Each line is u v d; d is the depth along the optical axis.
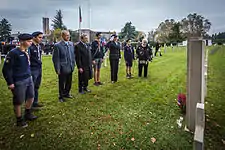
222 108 3.68
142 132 2.78
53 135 2.73
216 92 4.73
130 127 2.94
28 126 3.01
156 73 7.83
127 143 2.51
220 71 7.59
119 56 6.18
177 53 19.70
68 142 2.55
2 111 3.70
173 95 4.59
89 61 4.89
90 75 5.01
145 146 2.44
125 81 6.32
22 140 2.61
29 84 2.98
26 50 2.99
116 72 6.17
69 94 4.54
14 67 2.75
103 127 2.96
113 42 5.97
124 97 4.49
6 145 2.49
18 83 2.79
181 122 3.08
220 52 15.80
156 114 3.43
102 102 4.14
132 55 6.94
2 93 5.04
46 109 3.74
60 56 4.04
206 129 2.83
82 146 2.46
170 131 2.80
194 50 2.59
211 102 4.01
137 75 7.48
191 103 2.72
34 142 2.56
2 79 6.96
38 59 3.65
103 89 5.27
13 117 3.39
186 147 2.39
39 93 4.95
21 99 2.86
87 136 2.70
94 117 3.34
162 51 23.31
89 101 4.22
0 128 2.96
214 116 3.31
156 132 2.78
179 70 8.43
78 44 4.66
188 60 2.67
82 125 3.04
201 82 2.60
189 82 2.69
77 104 4.03
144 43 6.84
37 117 3.35
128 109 3.70
